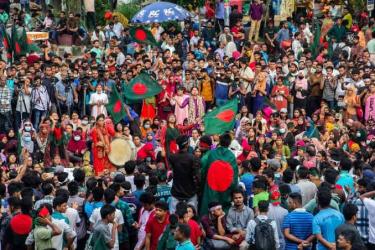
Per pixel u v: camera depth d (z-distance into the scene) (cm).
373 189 3578
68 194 3547
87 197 3669
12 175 4319
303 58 6362
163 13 6969
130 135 5103
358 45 7169
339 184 3681
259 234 3316
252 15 7631
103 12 7619
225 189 3634
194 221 3406
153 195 3591
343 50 7025
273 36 7294
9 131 5212
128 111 5356
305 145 4741
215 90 6016
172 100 5738
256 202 3512
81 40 7069
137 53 6412
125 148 4834
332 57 6994
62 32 7019
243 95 5997
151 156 4831
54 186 3847
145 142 5003
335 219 3294
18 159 4969
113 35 7094
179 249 3133
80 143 5059
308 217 3378
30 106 5644
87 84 5788
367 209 3428
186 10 7312
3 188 3709
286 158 4753
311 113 6172
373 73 6072
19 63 5931
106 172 4512
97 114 5641
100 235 3391
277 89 6044
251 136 5103
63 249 3459
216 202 3500
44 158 4978
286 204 3559
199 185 3659
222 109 4297
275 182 3931
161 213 3441
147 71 6003
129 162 4016
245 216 3488
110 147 4816
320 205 3319
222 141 3672
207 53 6819
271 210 3453
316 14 8150
